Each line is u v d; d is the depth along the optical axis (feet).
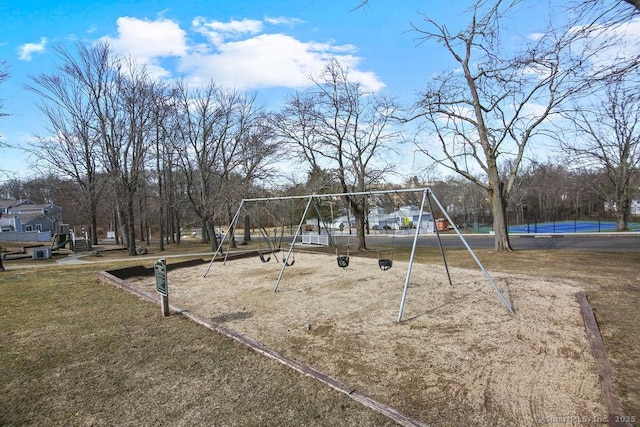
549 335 14.47
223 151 82.23
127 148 79.87
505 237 45.75
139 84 96.22
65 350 14.28
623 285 22.18
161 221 91.50
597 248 54.49
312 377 11.29
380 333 15.51
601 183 97.35
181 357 13.23
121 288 26.14
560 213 148.97
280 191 76.18
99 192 95.86
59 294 25.08
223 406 9.87
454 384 10.91
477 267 31.35
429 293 21.81
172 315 18.54
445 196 139.03
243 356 13.15
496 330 15.28
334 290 23.77
